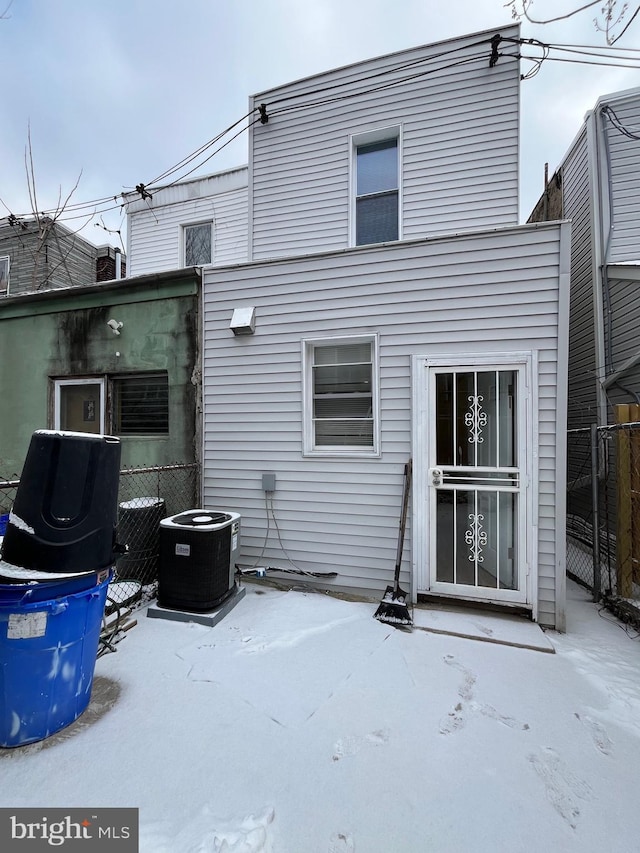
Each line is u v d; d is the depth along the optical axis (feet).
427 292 11.10
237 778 5.24
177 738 5.90
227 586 10.35
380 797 5.02
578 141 17.65
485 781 5.28
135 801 4.87
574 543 17.92
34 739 5.72
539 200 25.21
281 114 17.84
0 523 7.97
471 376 10.72
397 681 7.39
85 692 6.39
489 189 15.07
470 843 4.49
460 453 10.75
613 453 14.89
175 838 4.38
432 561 10.82
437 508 10.91
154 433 14.43
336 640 8.85
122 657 8.06
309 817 4.73
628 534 10.91
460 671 7.76
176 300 13.79
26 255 29.96
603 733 6.19
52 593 5.68
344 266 11.93
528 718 6.48
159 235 26.89
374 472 11.59
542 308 10.11
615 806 4.96
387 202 16.69
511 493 10.35
